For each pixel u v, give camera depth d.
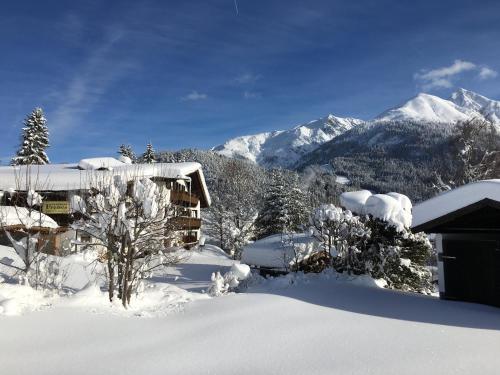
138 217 9.11
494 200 9.18
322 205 15.38
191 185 37.97
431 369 5.01
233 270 13.47
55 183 25.48
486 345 6.00
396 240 14.47
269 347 5.92
